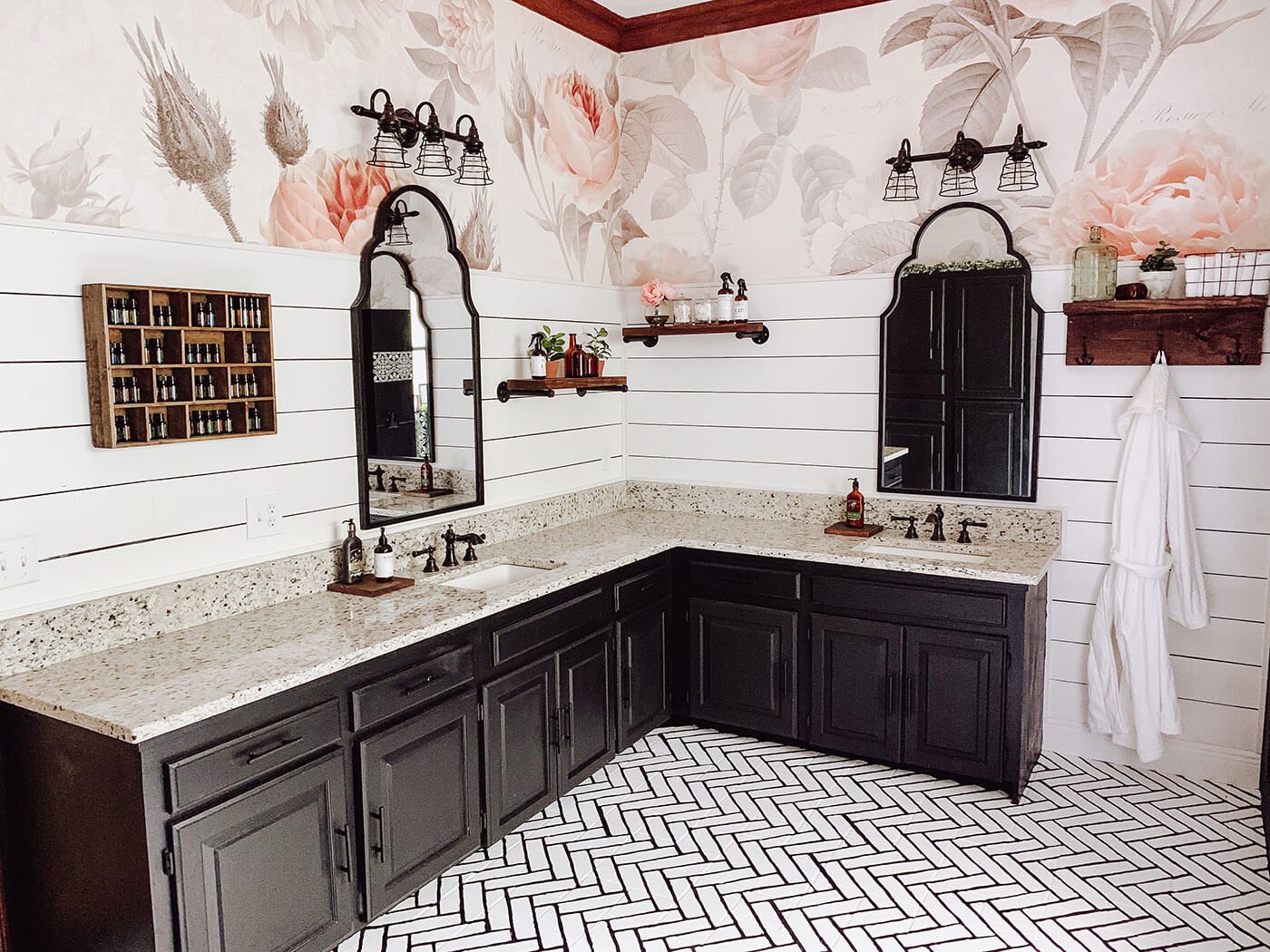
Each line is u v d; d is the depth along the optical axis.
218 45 2.59
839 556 3.47
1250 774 3.40
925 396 3.81
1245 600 3.36
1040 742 3.73
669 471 4.48
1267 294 3.16
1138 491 3.36
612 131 4.36
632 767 3.62
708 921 2.62
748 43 4.04
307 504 2.92
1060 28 3.45
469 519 3.56
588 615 3.34
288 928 2.25
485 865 2.93
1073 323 3.48
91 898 2.06
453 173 3.42
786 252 4.06
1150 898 2.71
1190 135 3.30
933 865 2.89
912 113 3.74
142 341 2.35
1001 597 3.21
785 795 3.37
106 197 2.33
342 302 2.99
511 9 3.68
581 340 4.20
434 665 2.66
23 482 2.20
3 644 2.16
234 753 2.10
